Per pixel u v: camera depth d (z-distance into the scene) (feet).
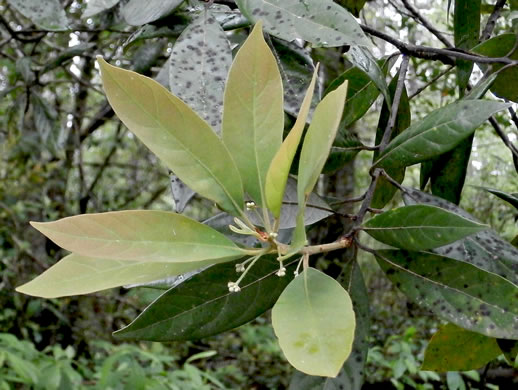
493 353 1.79
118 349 5.86
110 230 1.02
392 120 1.58
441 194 1.70
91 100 8.04
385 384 7.11
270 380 8.09
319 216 1.41
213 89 1.44
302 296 1.02
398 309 9.25
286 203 1.42
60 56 2.74
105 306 8.14
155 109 1.10
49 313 7.50
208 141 1.12
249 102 1.16
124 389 4.57
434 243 1.18
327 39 1.32
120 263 1.08
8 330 6.91
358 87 1.87
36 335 6.92
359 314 1.47
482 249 1.46
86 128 6.50
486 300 1.28
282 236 1.50
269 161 1.16
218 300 1.39
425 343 7.64
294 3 1.36
